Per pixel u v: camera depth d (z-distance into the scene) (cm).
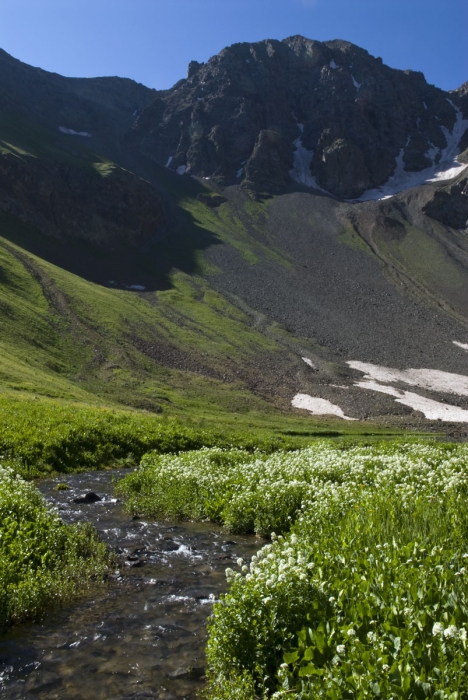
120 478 2361
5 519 1188
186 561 1269
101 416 3619
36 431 2694
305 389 10450
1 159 18588
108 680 749
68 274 14225
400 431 7700
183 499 1755
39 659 798
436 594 663
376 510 1077
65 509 1736
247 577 793
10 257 12769
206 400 8688
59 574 1054
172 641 862
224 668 722
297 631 698
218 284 17738
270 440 3991
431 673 541
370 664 555
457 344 14338
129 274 17675
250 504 1580
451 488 1312
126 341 10956
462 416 9238
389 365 12681
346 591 717
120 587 1081
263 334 13925
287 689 603
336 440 5719
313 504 1334
